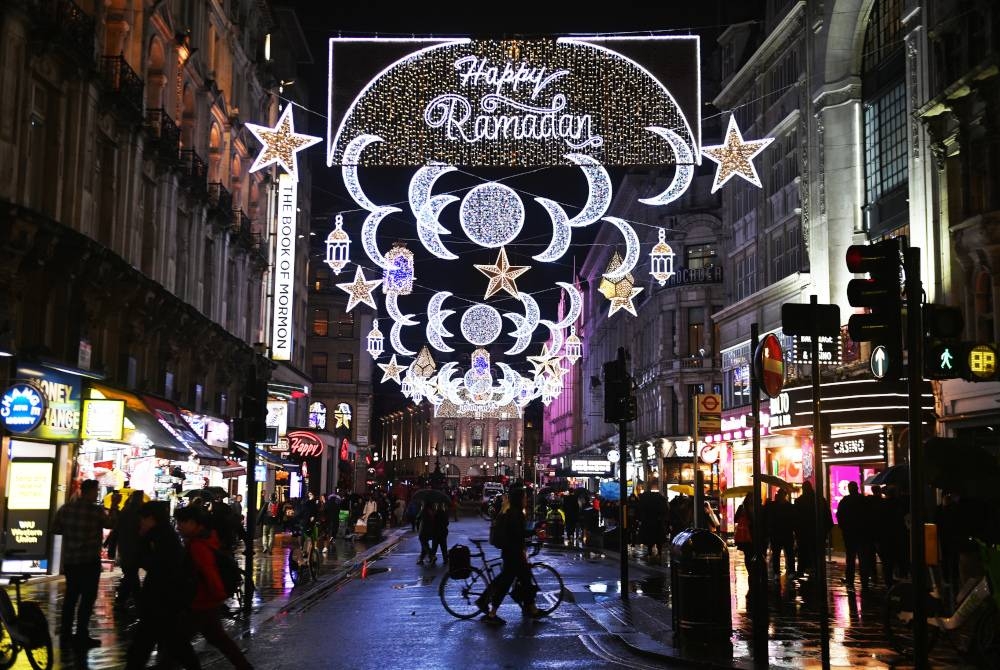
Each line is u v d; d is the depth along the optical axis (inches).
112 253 957.8
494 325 1419.8
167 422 1067.3
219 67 1493.6
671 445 2314.2
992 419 972.6
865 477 1191.6
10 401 739.4
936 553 362.3
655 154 849.5
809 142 1405.0
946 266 1049.5
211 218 1425.9
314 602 713.6
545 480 4030.5
